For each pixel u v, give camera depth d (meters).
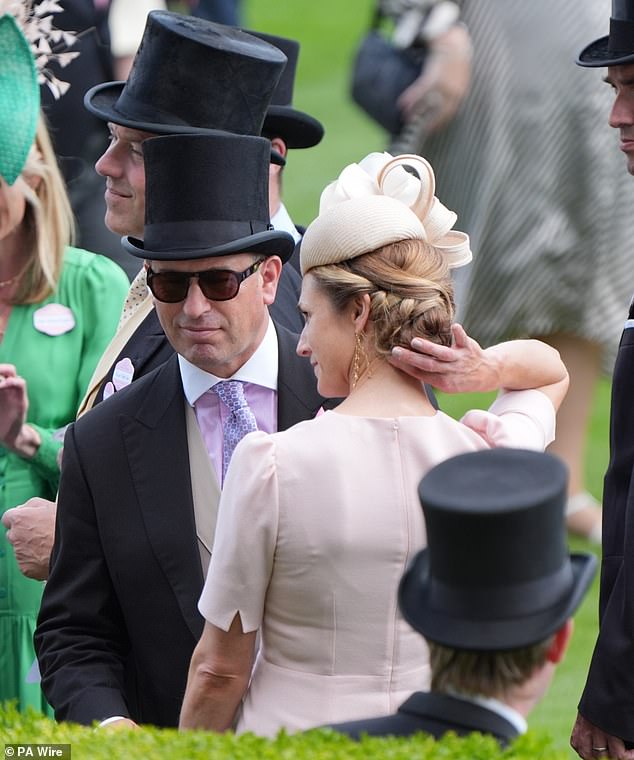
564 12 30.38
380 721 11.31
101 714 14.45
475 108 30.67
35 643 15.46
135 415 15.21
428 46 31.52
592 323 30.81
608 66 17.08
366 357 13.76
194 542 14.85
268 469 13.23
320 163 52.41
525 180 30.70
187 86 16.50
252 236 14.82
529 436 14.53
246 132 16.83
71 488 15.17
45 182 18.27
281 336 15.76
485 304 31.05
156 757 11.27
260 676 13.66
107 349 17.05
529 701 11.16
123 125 16.42
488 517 10.69
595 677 16.31
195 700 13.68
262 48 17.08
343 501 13.20
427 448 13.52
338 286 13.65
